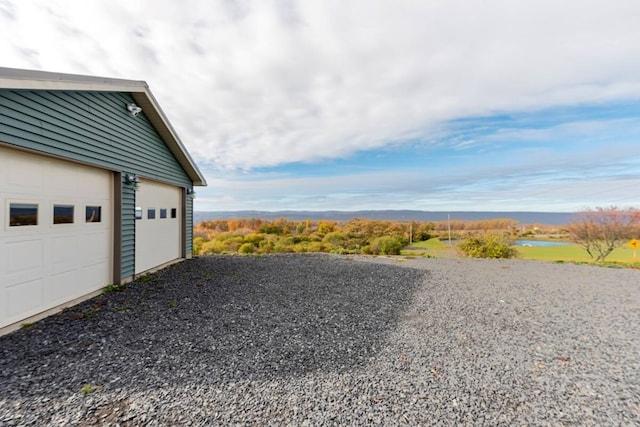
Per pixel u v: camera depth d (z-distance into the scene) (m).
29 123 3.50
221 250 15.71
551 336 3.38
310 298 4.96
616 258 12.25
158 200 7.23
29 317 3.63
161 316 3.90
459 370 2.55
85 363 2.57
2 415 1.84
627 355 2.88
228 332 3.38
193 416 1.88
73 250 4.43
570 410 1.99
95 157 4.72
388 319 3.94
